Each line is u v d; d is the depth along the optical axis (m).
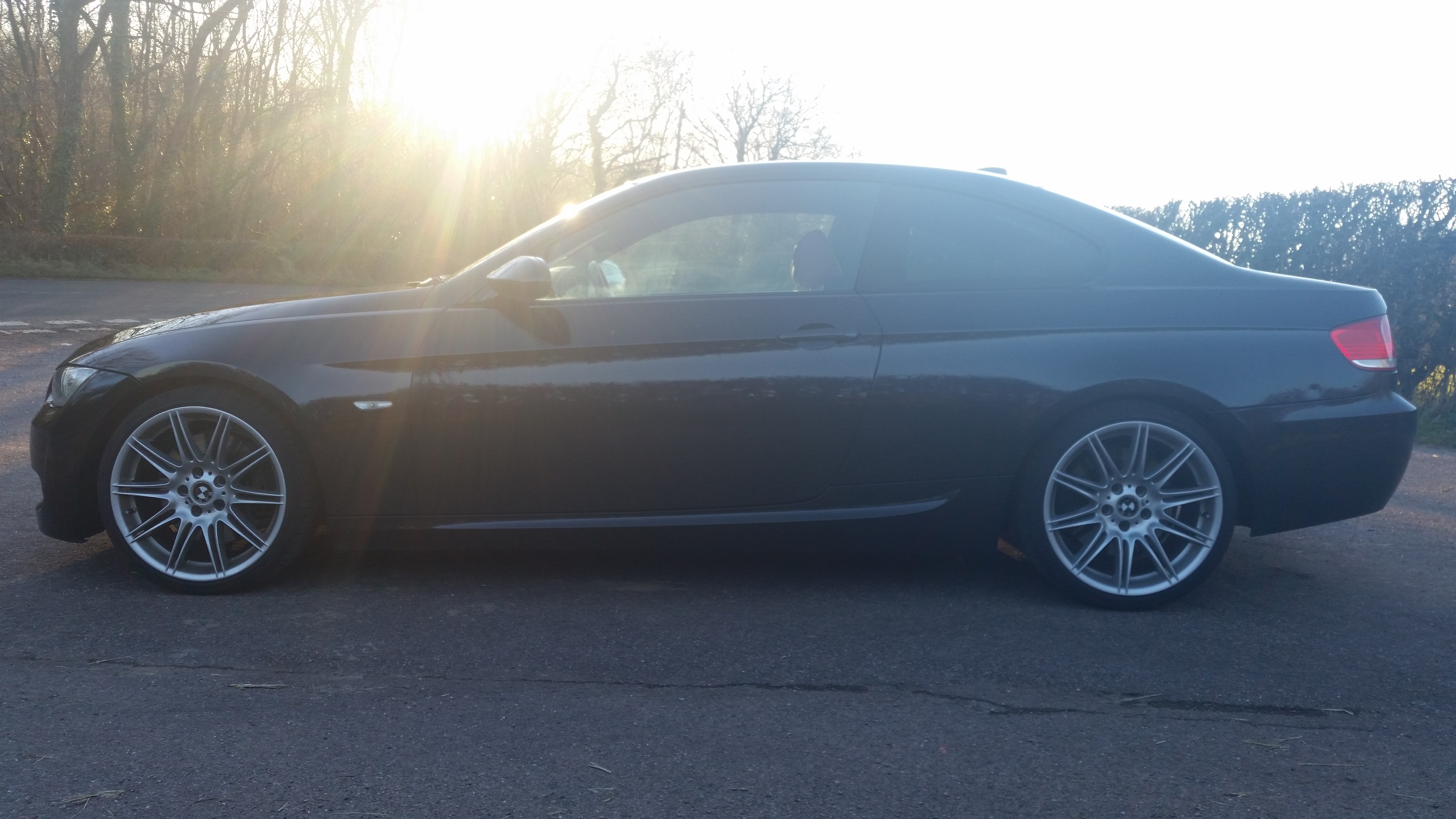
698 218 3.82
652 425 3.65
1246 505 3.82
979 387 3.66
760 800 2.41
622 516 3.75
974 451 3.71
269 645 3.28
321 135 32.75
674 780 2.49
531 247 3.82
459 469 3.70
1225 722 2.87
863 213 3.82
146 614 3.52
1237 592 4.03
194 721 2.75
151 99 28.73
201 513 3.72
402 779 2.48
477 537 3.75
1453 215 8.03
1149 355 3.68
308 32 32.22
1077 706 2.95
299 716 2.80
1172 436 3.71
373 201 34.81
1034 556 3.77
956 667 3.21
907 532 3.79
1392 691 3.10
